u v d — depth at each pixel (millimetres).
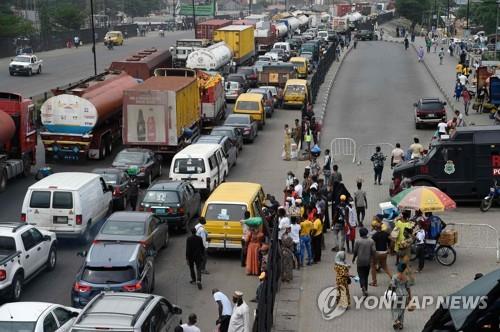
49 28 153875
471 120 65375
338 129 64438
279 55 109562
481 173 39688
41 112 51344
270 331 24750
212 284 30562
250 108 66250
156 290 29844
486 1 129875
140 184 46250
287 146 54156
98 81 57844
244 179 48188
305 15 199125
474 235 33156
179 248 35375
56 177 36406
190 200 38281
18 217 39469
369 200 41500
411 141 58844
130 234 30859
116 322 19672
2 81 91688
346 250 33406
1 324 20984
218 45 90750
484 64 82938
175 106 50719
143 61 75312
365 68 109250
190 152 44000
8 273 27688
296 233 31375
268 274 24766
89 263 26844
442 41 141500
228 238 33094
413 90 86938
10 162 47000
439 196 31203
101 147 53219
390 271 30281
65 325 21625
